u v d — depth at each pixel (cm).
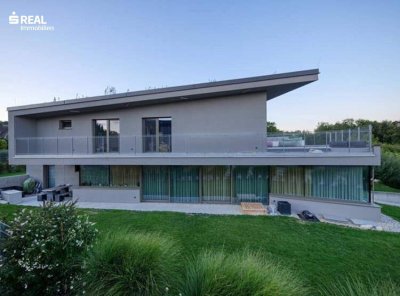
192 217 947
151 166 1286
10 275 334
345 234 775
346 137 1048
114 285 322
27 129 1395
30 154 1314
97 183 1357
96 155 1217
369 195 1011
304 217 980
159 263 361
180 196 1259
